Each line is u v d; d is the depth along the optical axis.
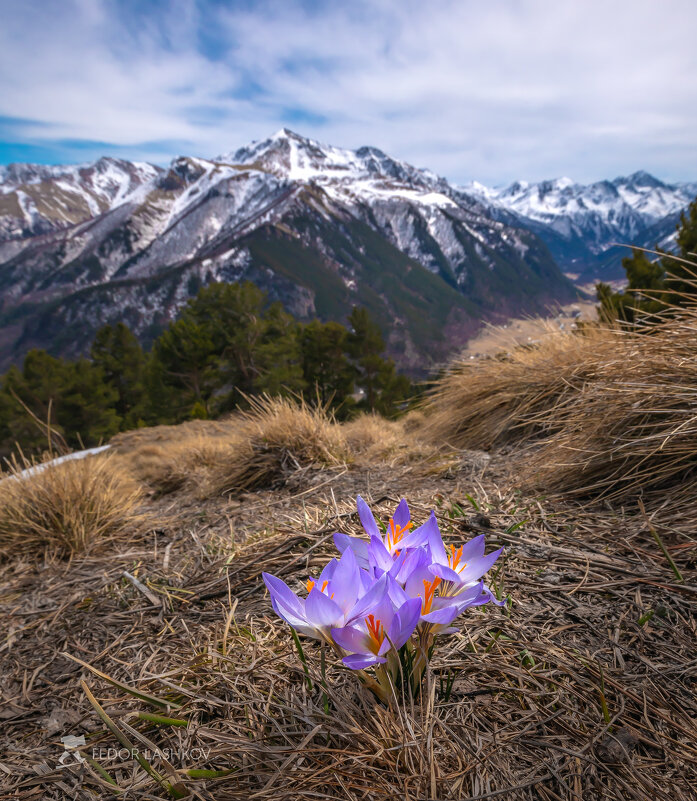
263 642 1.47
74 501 2.94
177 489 4.22
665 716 1.09
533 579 1.66
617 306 4.68
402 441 4.21
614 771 0.97
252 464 3.61
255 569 1.98
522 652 1.31
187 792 0.97
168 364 33.22
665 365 2.37
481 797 0.89
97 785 1.06
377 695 1.04
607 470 2.33
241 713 1.19
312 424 3.85
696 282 2.57
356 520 2.25
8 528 2.81
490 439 3.64
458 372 4.89
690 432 2.08
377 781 0.93
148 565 2.33
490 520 2.12
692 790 0.94
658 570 1.64
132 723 1.23
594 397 2.57
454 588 1.00
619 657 1.28
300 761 1.00
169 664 1.47
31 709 1.38
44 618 1.93
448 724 1.07
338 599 0.90
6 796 1.06
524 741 1.04
